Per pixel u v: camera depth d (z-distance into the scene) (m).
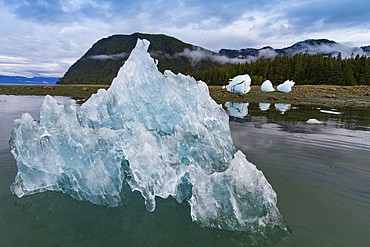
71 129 3.55
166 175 3.48
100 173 3.38
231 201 2.99
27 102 17.92
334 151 5.89
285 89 26.41
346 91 26.11
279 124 9.87
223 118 5.24
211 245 2.49
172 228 2.77
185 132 4.02
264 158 5.27
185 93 4.77
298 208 3.19
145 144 3.53
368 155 5.56
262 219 2.83
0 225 2.73
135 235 2.64
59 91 27.81
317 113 13.69
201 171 3.22
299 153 5.67
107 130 3.63
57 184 3.58
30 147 3.47
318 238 2.59
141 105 4.58
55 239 2.55
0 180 3.83
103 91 4.59
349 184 3.98
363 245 2.48
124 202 3.33
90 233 2.66
